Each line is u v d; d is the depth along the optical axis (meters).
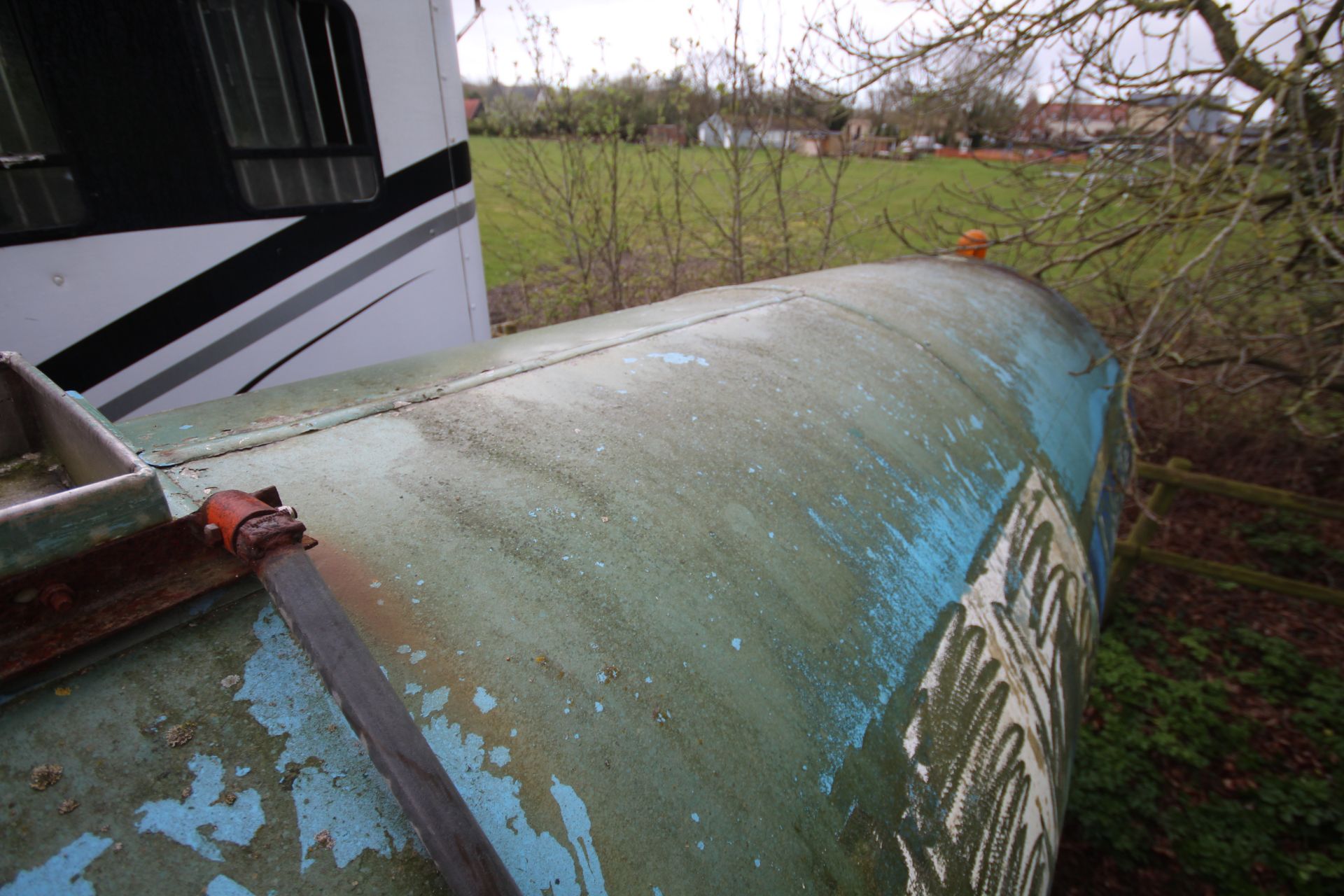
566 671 0.85
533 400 1.38
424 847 0.64
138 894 0.56
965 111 4.95
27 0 2.24
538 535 1.02
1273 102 3.17
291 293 3.10
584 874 0.70
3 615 0.60
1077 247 4.84
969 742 1.22
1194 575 5.01
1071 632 1.84
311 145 3.04
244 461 1.04
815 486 1.37
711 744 0.87
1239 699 3.95
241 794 0.62
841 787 0.95
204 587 0.71
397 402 1.31
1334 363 4.16
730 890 0.77
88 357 2.57
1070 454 2.41
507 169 6.70
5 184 2.29
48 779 0.59
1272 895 2.94
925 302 2.64
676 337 1.83
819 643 1.08
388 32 3.21
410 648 0.80
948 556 1.48
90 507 0.63
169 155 2.62
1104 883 3.03
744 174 6.54
